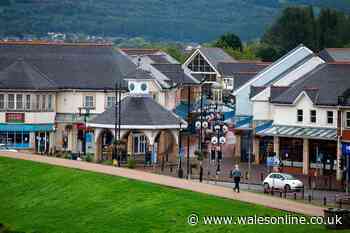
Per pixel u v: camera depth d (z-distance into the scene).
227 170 182.75
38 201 147.88
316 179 172.75
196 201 127.88
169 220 124.19
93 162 180.75
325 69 192.12
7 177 162.12
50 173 157.62
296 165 184.88
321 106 184.50
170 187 137.38
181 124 195.62
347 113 177.25
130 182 142.38
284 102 189.88
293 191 151.62
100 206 137.25
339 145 176.38
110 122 191.62
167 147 199.62
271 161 179.88
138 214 129.50
